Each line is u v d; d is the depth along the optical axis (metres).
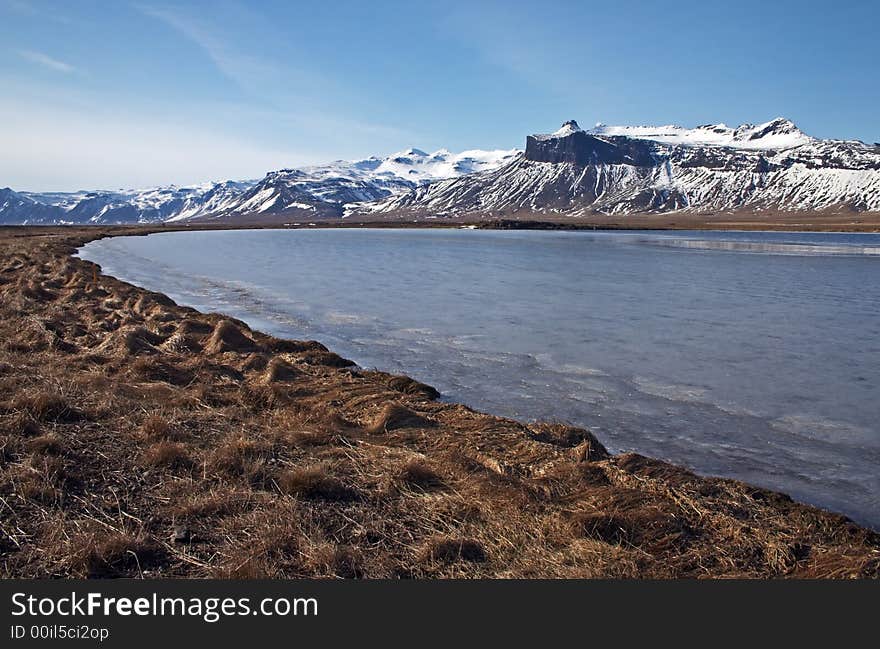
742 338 21.78
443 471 8.95
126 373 13.07
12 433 8.82
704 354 19.34
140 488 7.80
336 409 12.20
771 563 6.93
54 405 9.82
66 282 31.55
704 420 13.23
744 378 16.56
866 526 8.55
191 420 10.33
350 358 18.33
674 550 7.07
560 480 8.90
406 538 7.08
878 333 22.88
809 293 34.47
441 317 25.47
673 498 8.46
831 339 21.77
